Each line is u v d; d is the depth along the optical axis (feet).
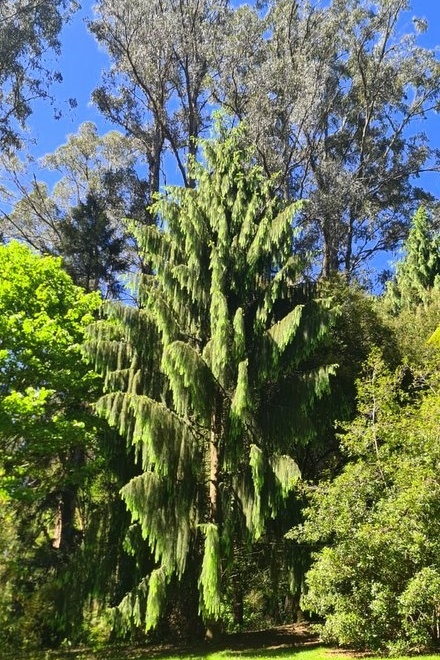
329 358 44.60
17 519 43.09
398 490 30.89
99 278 78.23
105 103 88.94
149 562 40.42
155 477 36.81
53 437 38.60
